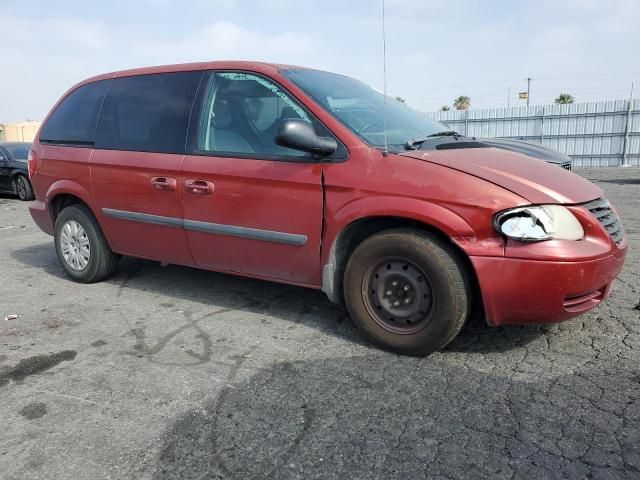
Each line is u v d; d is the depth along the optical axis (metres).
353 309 3.32
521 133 27.09
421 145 3.40
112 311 4.14
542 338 3.37
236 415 2.60
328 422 2.52
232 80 3.86
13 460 2.29
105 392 2.86
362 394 2.77
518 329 3.52
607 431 2.38
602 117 24.73
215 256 3.91
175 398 2.78
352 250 3.44
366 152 3.21
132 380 2.99
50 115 5.09
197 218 3.85
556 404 2.61
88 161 4.51
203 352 3.34
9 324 3.91
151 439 2.43
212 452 2.32
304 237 3.40
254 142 3.63
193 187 3.80
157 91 4.23
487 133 28.02
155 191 4.04
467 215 2.86
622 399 2.64
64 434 2.48
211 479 2.15
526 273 2.79
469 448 2.29
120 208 4.33
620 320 3.62
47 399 2.80
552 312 2.87
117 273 5.21
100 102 4.61
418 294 3.08
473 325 3.61
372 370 3.03
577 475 2.11
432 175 2.99
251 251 3.69
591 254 2.82
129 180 4.21
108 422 2.57
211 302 4.29
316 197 3.31
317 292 4.46
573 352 3.17
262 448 2.34
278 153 3.50
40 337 3.65
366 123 3.53
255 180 3.53
